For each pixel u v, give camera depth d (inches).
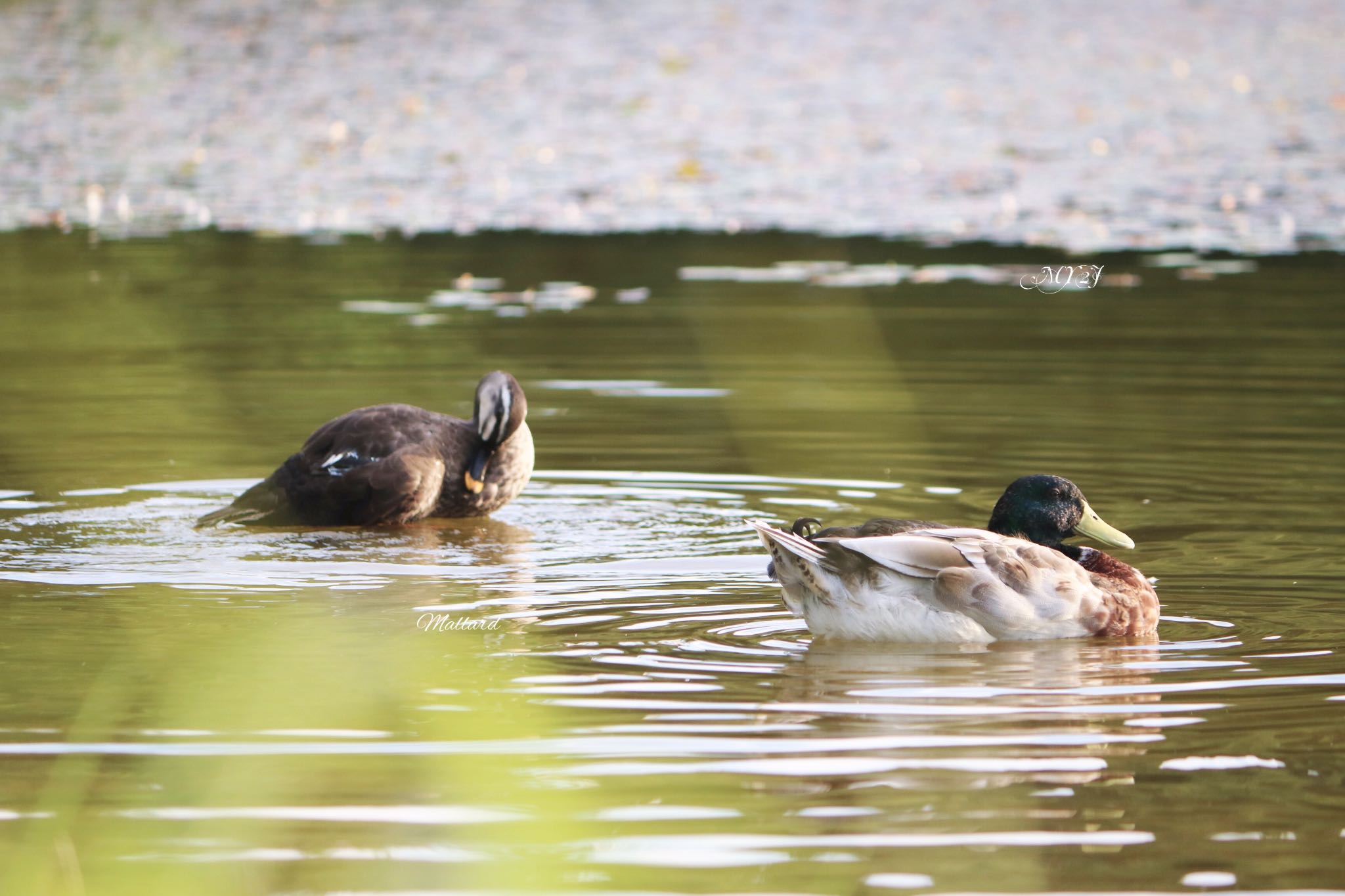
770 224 1070.4
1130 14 1894.7
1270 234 1029.2
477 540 487.2
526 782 288.4
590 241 1023.0
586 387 684.7
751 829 269.6
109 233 1035.9
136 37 1700.3
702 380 695.7
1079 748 305.9
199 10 1845.5
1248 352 730.8
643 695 335.9
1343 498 508.7
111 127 1391.5
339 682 343.3
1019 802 281.6
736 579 437.4
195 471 562.3
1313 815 276.4
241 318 811.4
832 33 1791.3
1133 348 743.1
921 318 813.9
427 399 657.6
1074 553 407.8
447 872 251.1
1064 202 1123.3
